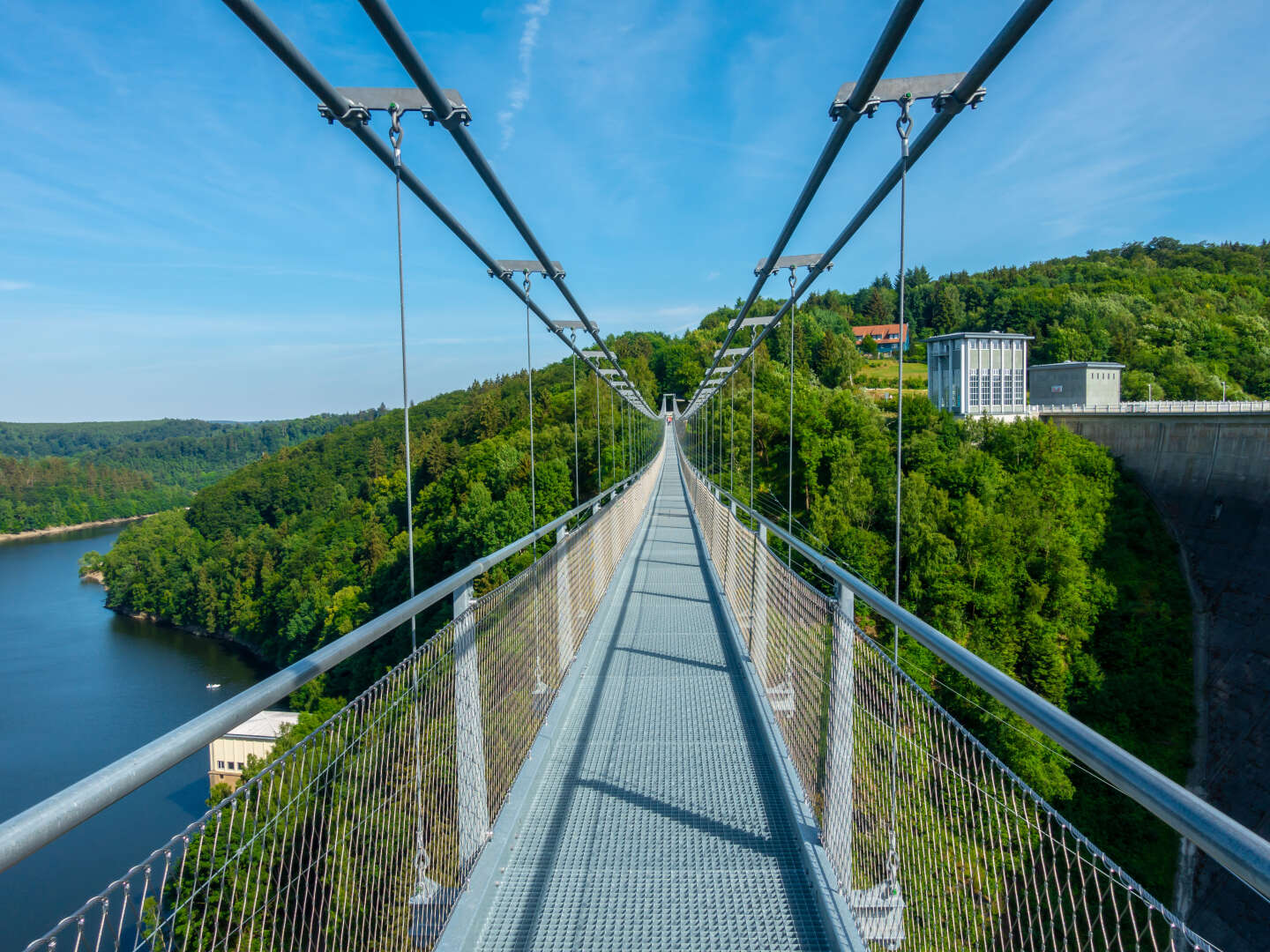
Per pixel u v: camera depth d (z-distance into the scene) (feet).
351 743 4.08
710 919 6.13
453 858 5.86
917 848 4.37
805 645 7.82
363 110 8.24
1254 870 1.82
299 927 3.50
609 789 8.39
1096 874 2.78
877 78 7.92
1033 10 6.15
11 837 1.95
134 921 2.52
